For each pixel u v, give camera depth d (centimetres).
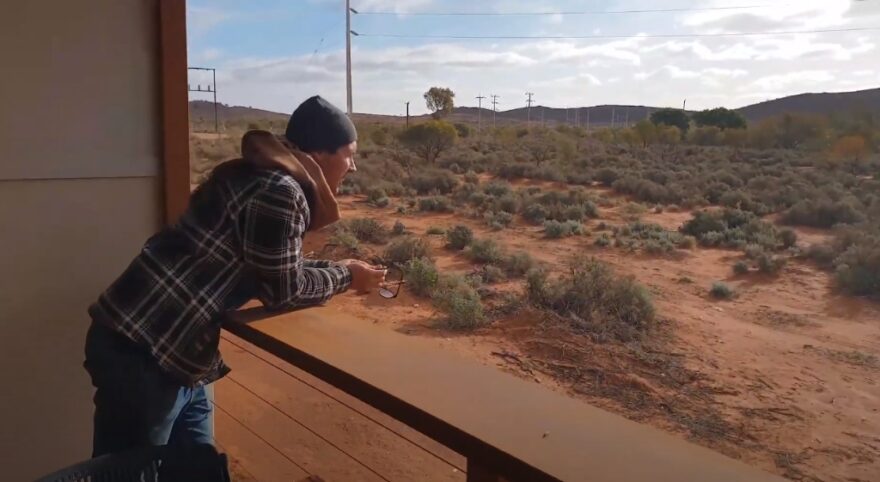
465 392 136
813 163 2636
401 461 432
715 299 1083
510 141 4219
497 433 118
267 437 439
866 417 608
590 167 3055
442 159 3512
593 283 966
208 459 171
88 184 268
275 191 167
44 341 266
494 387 139
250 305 207
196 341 176
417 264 1058
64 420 273
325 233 1522
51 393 270
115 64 269
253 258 168
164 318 172
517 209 1995
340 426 473
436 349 163
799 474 492
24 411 265
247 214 167
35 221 260
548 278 1116
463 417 124
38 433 269
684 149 3591
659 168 2992
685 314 980
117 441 181
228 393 505
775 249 1460
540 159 3294
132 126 274
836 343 851
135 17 271
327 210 185
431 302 988
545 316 902
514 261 1234
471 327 883
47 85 256
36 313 263
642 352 795
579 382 701
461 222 1870
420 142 3612
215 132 3844
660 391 677
